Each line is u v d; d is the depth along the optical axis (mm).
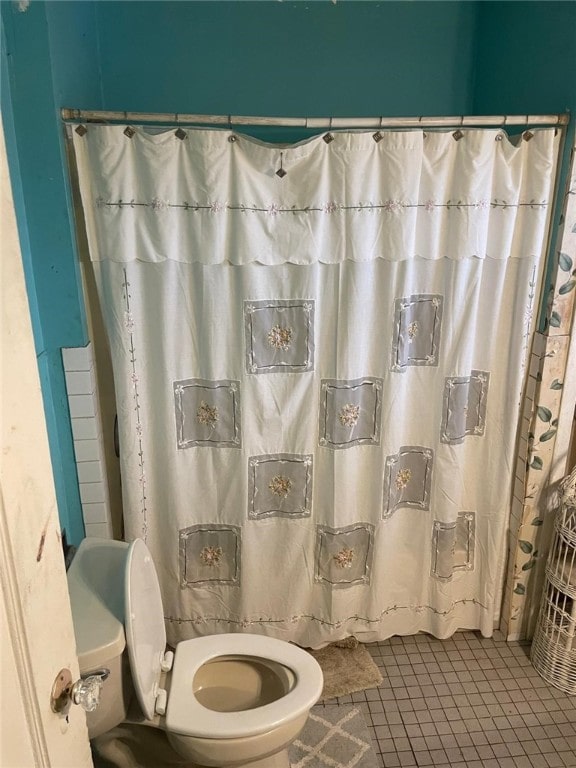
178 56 2006
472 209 1714
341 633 2076
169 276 1663
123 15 1945
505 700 1941
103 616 1396
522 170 1733
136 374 1742
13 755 711
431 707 1914
